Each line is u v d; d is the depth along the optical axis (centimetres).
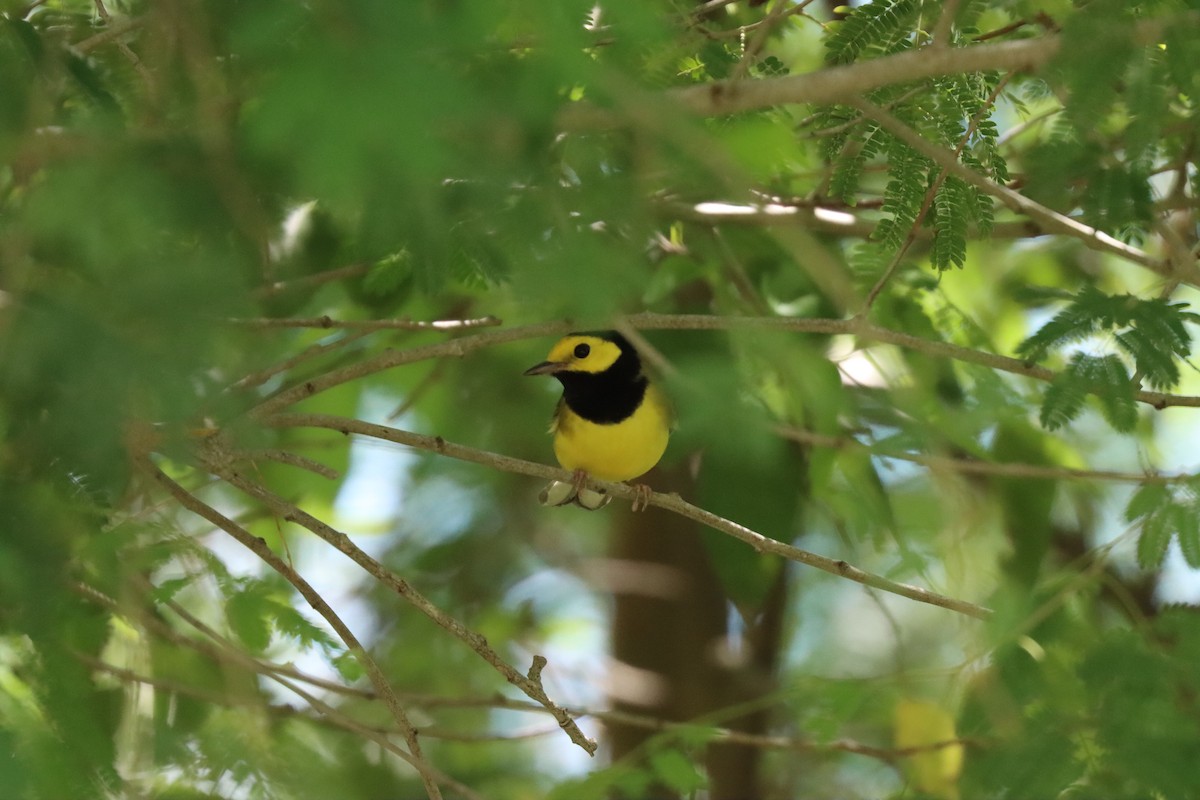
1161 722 873
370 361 1066
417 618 1964
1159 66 731
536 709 1288
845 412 1281
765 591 1358
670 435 1395
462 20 411
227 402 530
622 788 1175
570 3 450
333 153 390
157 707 1221
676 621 1927
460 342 1074
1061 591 1125
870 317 1298
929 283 1380
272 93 395
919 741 1344
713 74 941
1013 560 1411
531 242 536
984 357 1014
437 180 440
